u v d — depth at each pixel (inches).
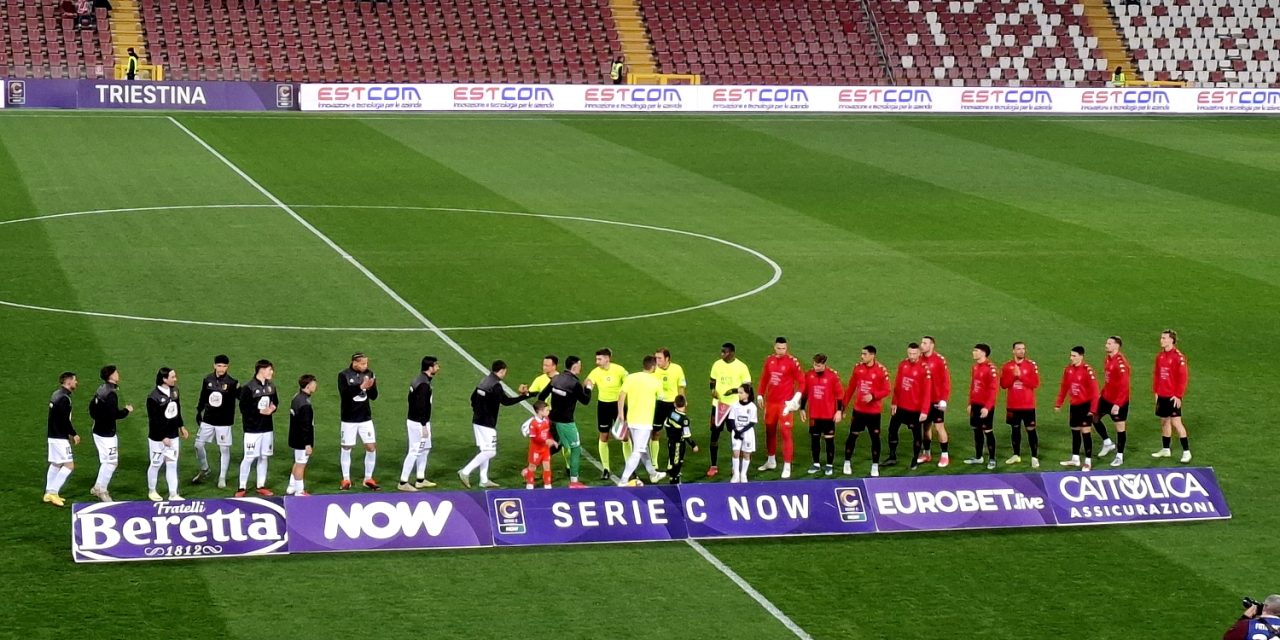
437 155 2123.5
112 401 846.5
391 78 2765.7
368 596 748.0
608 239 1616.6
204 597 740.0
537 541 816.3
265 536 796.0
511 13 2923.2
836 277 1467.8
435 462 944.3
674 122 2517.2
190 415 1011.3
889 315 1331.2
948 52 3065.9
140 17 2751.0
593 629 717.3
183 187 1827.0
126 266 1422.2
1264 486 944.3
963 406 1102.4
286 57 2751.0
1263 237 1713.8
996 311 1353.3
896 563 808.3
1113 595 773.3
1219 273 1525.6
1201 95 2827.3
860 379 956.6
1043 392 1131.3
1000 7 3157.0
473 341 1213.7
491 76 2812.5
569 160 2118.6
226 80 2662.4
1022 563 812.6
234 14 2795.3
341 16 2842.0
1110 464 988.6
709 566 796.6
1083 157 2260.1
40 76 2620.6
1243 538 857.5
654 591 763.4
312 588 754.8
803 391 962.7
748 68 2950.3
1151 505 883.4
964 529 858.8
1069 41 3127.5
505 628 716.0
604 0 2994.6
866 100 2731.3
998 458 997.8
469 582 767.7
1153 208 1872.5
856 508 853.8
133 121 2316.7
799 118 2613.2
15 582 748.0
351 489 895.1
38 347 1147.9
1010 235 1690.5
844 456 997.2
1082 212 1835.6
